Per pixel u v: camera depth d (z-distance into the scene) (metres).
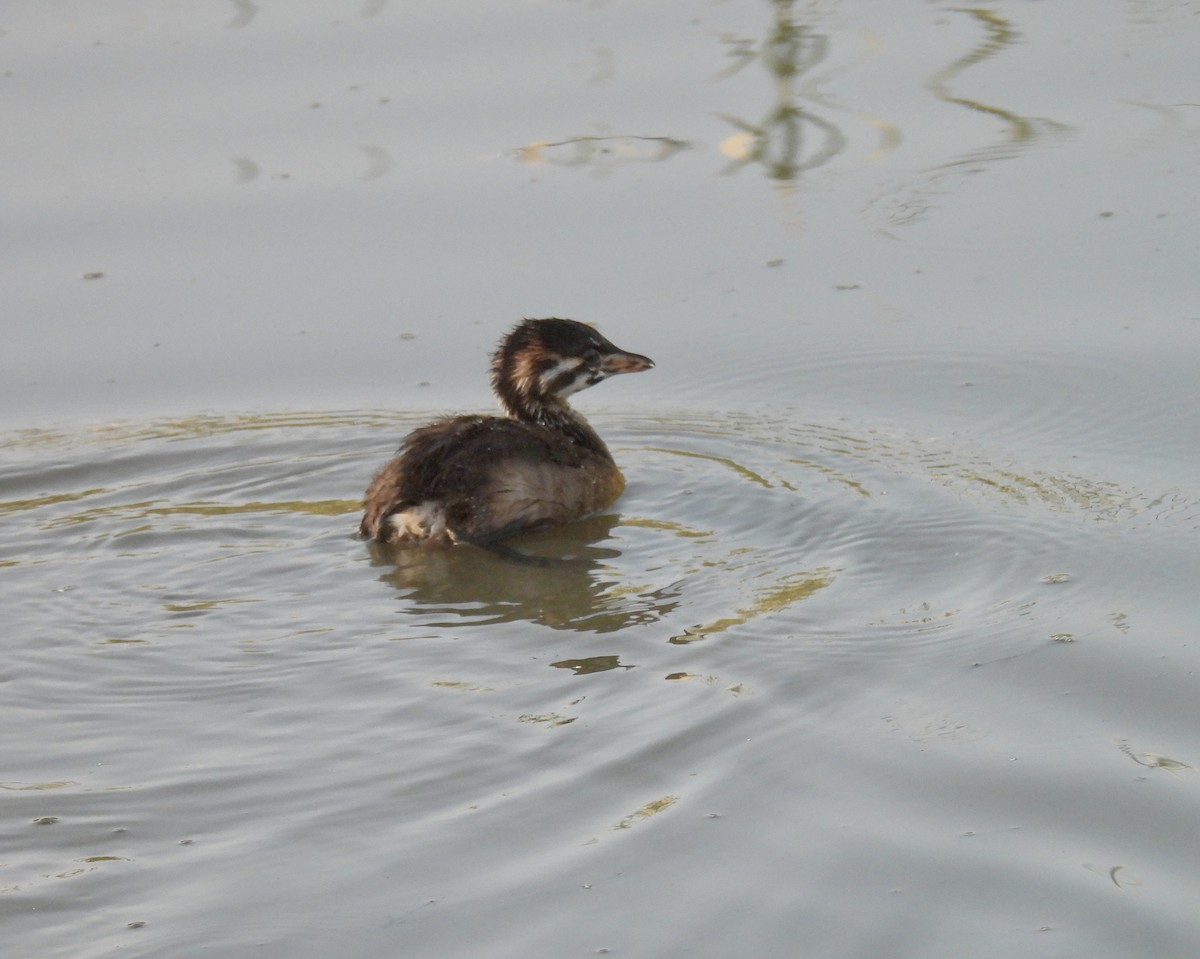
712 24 23.42
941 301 17.09
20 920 8.19
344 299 17.62
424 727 10.06
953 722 9.90
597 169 19.91
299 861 8.66
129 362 16.72
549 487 13.59
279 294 17.75
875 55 22.31
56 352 16.89
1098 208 18.39
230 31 23.52
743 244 18.36
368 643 11.37
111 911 8.26
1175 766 9.33
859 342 16.53
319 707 10.41
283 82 21.94
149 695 10.69
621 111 21.03
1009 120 20.42
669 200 19.22
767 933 7.93
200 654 11.29
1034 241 17.89
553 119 20.89
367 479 14.69
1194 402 14.86
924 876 8.34
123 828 9.04
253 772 9.61
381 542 13.35
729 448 15.02
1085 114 20.45
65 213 19.08
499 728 9.99
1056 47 22.27
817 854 8.55
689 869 8.45
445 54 22.72
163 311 17.45
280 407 16.03
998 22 23.19
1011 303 16.91
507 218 19.00
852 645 10.96
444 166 20.03
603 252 18.28
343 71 22.22
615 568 12.66
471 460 13.48
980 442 14.61
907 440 14.77
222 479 14.80
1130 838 8.65
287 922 8.12
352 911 8.20
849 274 17.67
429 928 8.04
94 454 15.12
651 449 15.26
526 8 24.00
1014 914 8.02
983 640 10.96
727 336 16.88
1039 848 8.57
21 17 23.83
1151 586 11.70
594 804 9.09
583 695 10.38
